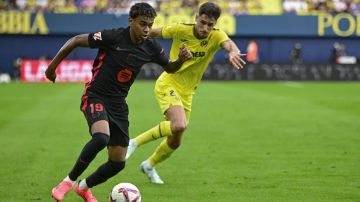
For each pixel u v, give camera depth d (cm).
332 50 15250
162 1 15362
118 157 2858
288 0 15562
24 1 15212
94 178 2880
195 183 3547
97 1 15312
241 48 15350
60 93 10062
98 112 2747
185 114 3628
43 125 6166
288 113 7325
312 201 3097
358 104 8419
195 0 15338
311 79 14000
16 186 3438
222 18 14825
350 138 5331
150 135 3516
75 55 14912
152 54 2897
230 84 12812
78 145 4953
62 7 15162
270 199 3145
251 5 15475
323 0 15638
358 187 3412
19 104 8231
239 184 3506
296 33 14938
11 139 5253
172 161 4250
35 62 13575
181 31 3519
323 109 7769
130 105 8288
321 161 4222
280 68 14012
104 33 2803
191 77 3612
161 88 3594
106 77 2806
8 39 14888
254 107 8019
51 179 3638
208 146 4903
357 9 15762
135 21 2736
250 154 4528
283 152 4612
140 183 3553
